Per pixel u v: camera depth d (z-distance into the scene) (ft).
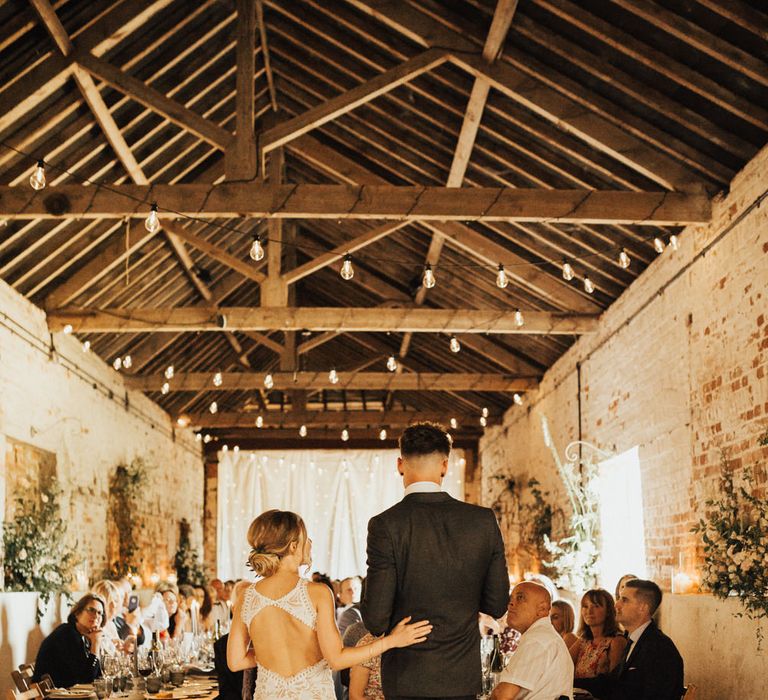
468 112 23.22
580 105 20.79
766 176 18.37
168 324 29.91
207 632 29.53
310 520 56.90
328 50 25.61
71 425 31.42
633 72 19.31
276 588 10.48
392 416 48.78
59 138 23.38
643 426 26.37
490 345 39.70
